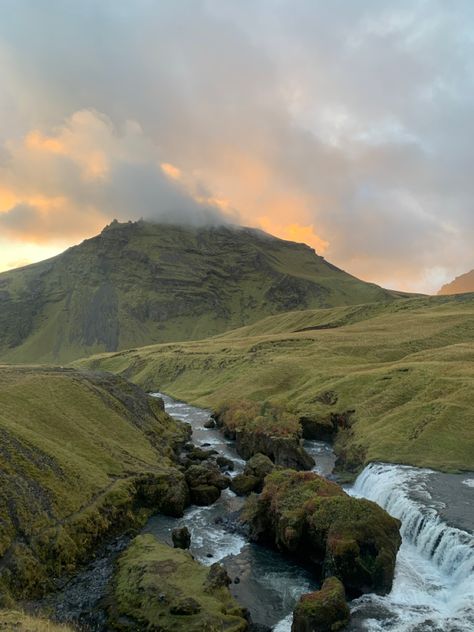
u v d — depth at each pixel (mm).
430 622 38625
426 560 51000
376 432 86312
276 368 147250
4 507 49531
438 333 162375
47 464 60594
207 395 154625
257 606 44062
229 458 93375
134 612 39531
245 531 60594
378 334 178250
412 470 71188
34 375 96812
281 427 93875
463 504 57844
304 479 60844
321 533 50250
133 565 47219
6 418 69875
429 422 83438
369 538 47875
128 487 64812
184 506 68250
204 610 39000
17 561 44688
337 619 38594
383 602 42688
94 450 73188
